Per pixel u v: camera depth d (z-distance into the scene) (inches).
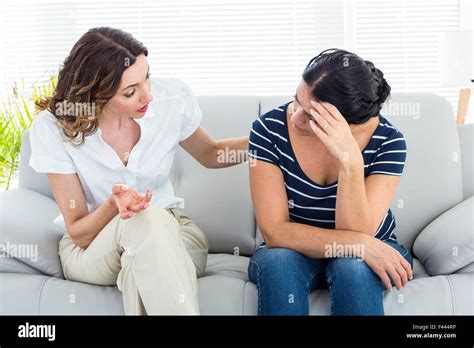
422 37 134.4
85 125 62.1
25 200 71.1
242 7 131.1
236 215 76.2
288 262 57.6
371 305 55.6
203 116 79.8
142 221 56.3
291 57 131.6
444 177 75.5
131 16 132.2
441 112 78.2
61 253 65.6
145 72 62.5
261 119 64.5
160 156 67.4
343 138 58.0
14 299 60.6
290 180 62.8
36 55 133.6
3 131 113.3
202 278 64.1
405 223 75.1
